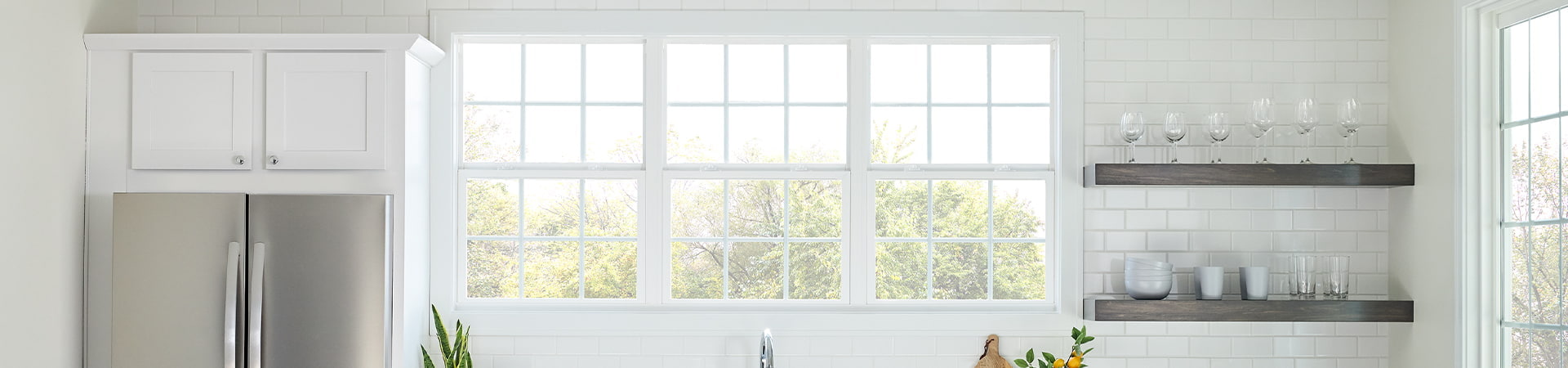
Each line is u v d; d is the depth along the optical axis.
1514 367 3.14
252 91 3.24
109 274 3.29
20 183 2.99
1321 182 3.44
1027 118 3.73
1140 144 3.64
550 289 3.74
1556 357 2.95
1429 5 3.39
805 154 3.73
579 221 3.73
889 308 3.70
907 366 3.66
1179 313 3.44
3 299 2.94
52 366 3.15
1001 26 3.62
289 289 3.12
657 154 3.66
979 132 3.73
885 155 3.73
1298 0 3.67
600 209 3.73
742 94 3.73
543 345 3.65
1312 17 3.66
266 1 3.59
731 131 3.73
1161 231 3.66
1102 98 3.65
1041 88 3.73
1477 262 3.21
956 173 3.71
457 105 3.67
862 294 3.69
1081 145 3.63
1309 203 3.68
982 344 3.66
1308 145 3.55
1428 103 3.39
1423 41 3.43
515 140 3.73
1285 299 3.63
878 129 3.73
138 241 3.14
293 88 3.24
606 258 3.74
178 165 3.24
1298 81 3.65
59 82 3.14
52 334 3.14
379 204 3.14
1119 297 3.65
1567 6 2.86
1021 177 3.70
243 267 3.11
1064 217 3.64
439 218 3.59
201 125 3.24
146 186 3.27
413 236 3.38
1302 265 3.52
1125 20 3.65
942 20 3.62
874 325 3.64
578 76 3.73
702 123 3.73
